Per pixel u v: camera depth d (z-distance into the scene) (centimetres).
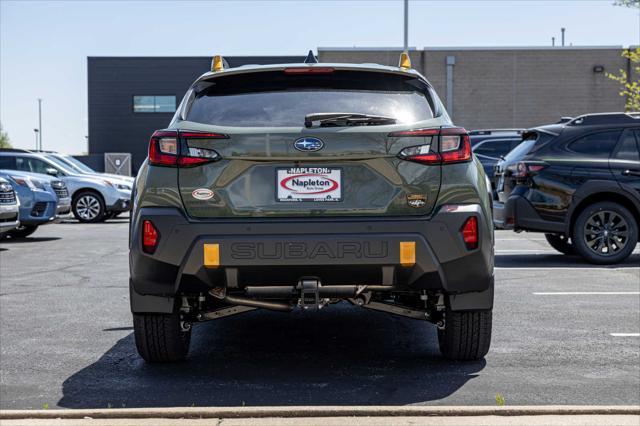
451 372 608
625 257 1230
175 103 5531
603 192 1222
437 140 555
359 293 571
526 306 884
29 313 862
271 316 848
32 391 564
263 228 542
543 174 1222
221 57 639
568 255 1390
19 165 2384
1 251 1509
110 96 5534
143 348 612
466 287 560
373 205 548
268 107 569
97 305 910
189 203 550
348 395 546
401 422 469
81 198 2380
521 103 4272
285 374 604
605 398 539
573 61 4253
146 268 553
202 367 627
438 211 550
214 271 545
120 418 483
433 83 4266
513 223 1243
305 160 547
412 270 547
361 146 546
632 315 832
